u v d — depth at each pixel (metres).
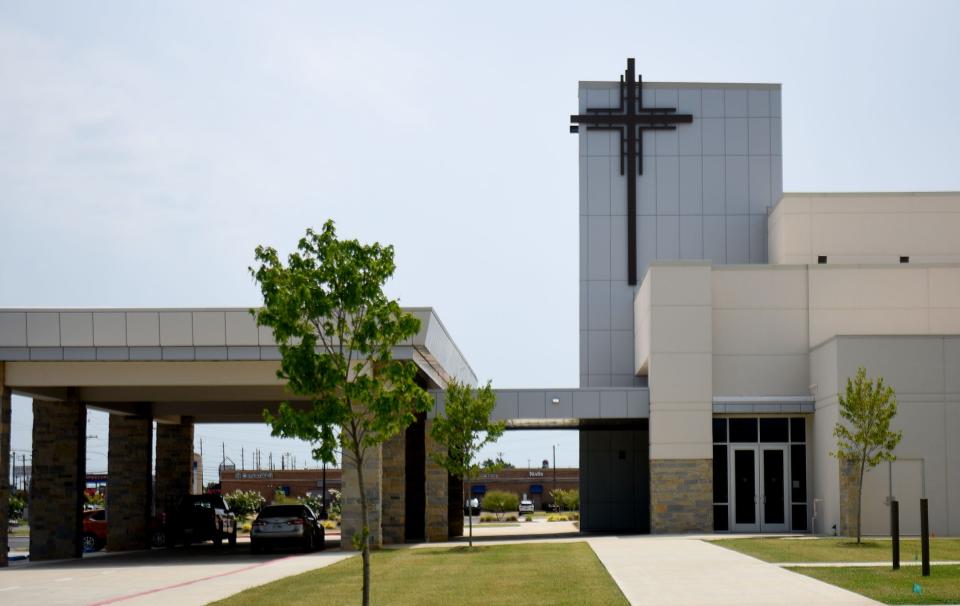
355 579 19.64
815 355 33.78
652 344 34.16
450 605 15.24
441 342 32.41
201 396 35.75
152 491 41.66
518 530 46.56
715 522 33.53
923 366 30.77
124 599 17.53
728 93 43.22
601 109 43.41
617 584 16.97
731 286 35.34
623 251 42.78
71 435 33.94
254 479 90.50
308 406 36.72
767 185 42.81
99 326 28.69
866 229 38.09
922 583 16.27
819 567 19.16
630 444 42.31
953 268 35.06
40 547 33.12
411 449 40.28
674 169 43.00
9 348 28.70
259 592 17.84
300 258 14.55
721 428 33.94
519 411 34.88
